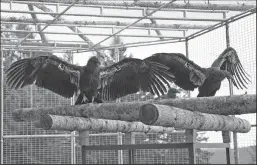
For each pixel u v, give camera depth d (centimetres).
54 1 1037
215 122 750
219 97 688
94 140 1382
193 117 691
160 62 820
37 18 1172
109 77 811
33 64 795
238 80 1021
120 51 1380
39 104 1362
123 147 767
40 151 1370
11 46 1336
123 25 1207
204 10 1071
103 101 836
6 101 1335
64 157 1380
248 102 653
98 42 1281
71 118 805
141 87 812
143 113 630
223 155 1213
